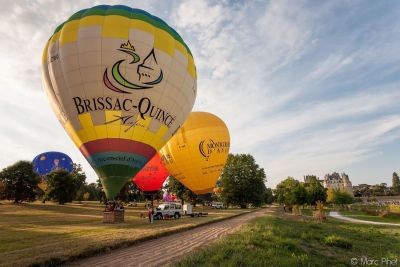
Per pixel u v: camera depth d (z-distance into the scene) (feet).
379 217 174.50
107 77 58.54
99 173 61.62
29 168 211.00
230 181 233.96
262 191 240.53
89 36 59.88
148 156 64.28
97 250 40.29
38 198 265.75
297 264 36.73
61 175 211.20
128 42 60.23
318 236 65.05
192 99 73.26
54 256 35.24
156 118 62.85
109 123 58.95
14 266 31.24
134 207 221.66
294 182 254.27
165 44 63.98
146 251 42.01
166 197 243.81
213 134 101.91
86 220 98.27
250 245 43.21
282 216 149.18
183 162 101.04
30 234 57.67
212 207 261.85
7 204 191.72
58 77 60.49
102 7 64.64
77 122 59.88
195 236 57.72
